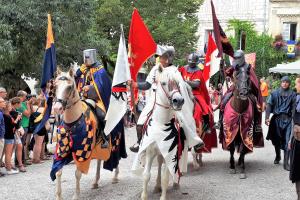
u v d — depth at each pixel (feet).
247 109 32.07
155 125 23.54
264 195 27.73
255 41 112.68
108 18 90.07
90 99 26.89
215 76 70.03
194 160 34.47
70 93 23.18
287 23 124.06
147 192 25.93
